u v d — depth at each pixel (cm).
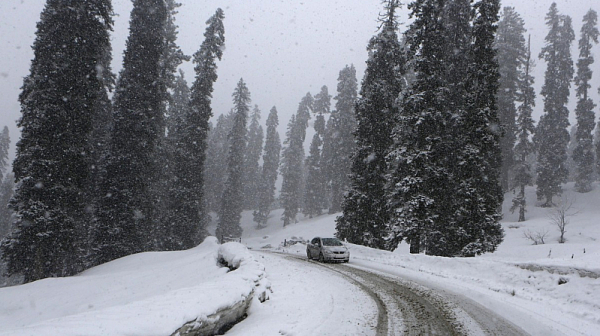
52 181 2553
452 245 2423
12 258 2470
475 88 2473
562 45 4666
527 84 4409
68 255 2884
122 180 3381
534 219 3975
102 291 1791
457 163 2470
